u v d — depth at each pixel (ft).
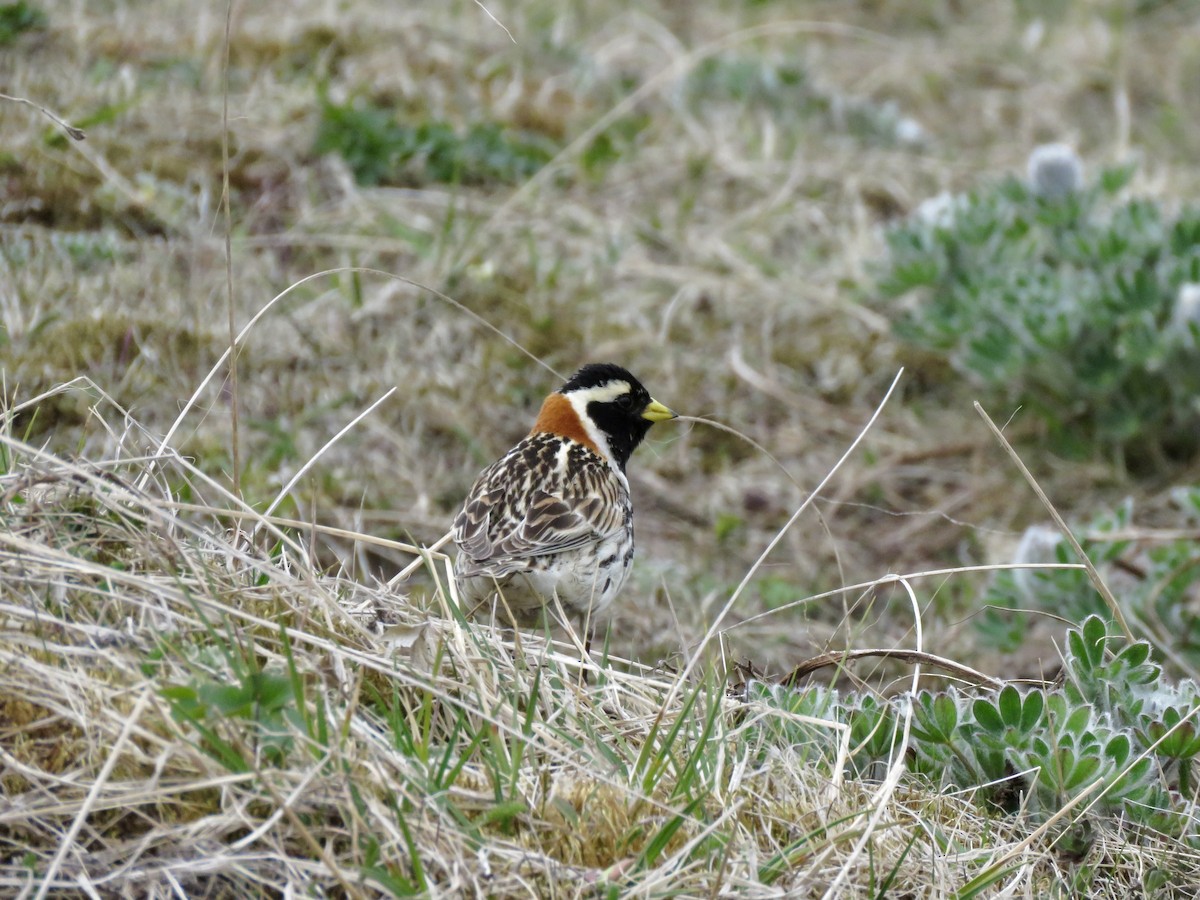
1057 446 46.70
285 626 20.30
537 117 56.13
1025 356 45.14
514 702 20.71
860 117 62.80
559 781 20.17
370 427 40.19
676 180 55.31
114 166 44.80
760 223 53.72
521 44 60.85
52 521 21.04
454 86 55.83
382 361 42.27
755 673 28.58
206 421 37.45
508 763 19.71
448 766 19.88
